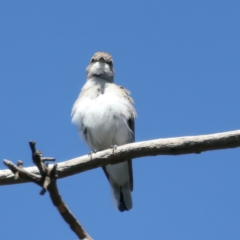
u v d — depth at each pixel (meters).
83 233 6.07
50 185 6.18
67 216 6.08
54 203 6.14
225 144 8.87
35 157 6.25
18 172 6.30
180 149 9.09
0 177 9.30
